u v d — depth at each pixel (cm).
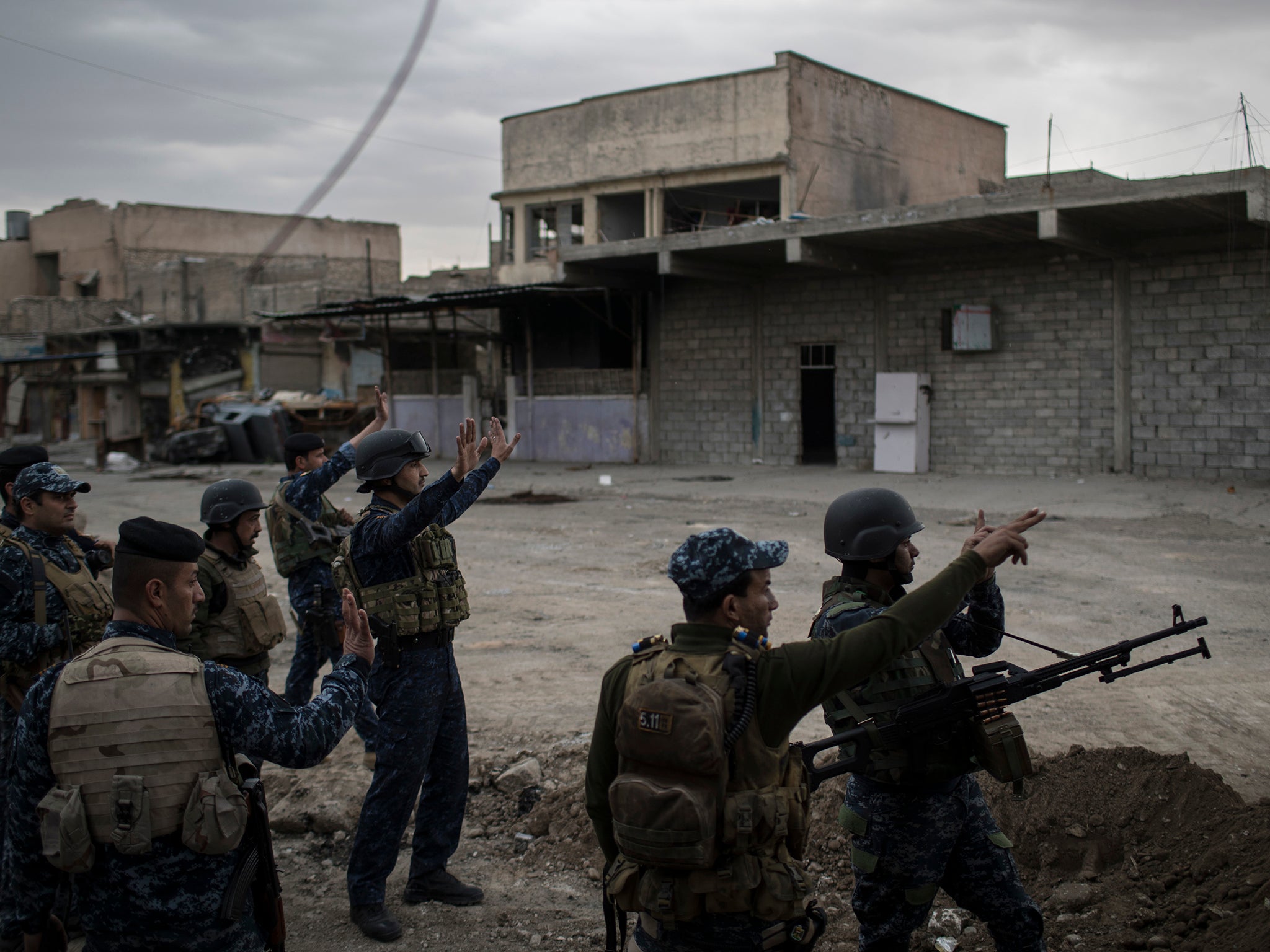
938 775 282
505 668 723
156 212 4603
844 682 235
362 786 507
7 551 368
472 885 427
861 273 2147
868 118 2956
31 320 4512
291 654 791
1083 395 1923
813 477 2062
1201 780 403
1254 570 1020
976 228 1828
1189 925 337
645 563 1140
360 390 3594
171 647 259
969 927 367
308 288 3594
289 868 451
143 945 241
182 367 3531
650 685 231
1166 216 1664
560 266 2333
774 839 232
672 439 2541
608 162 3044
